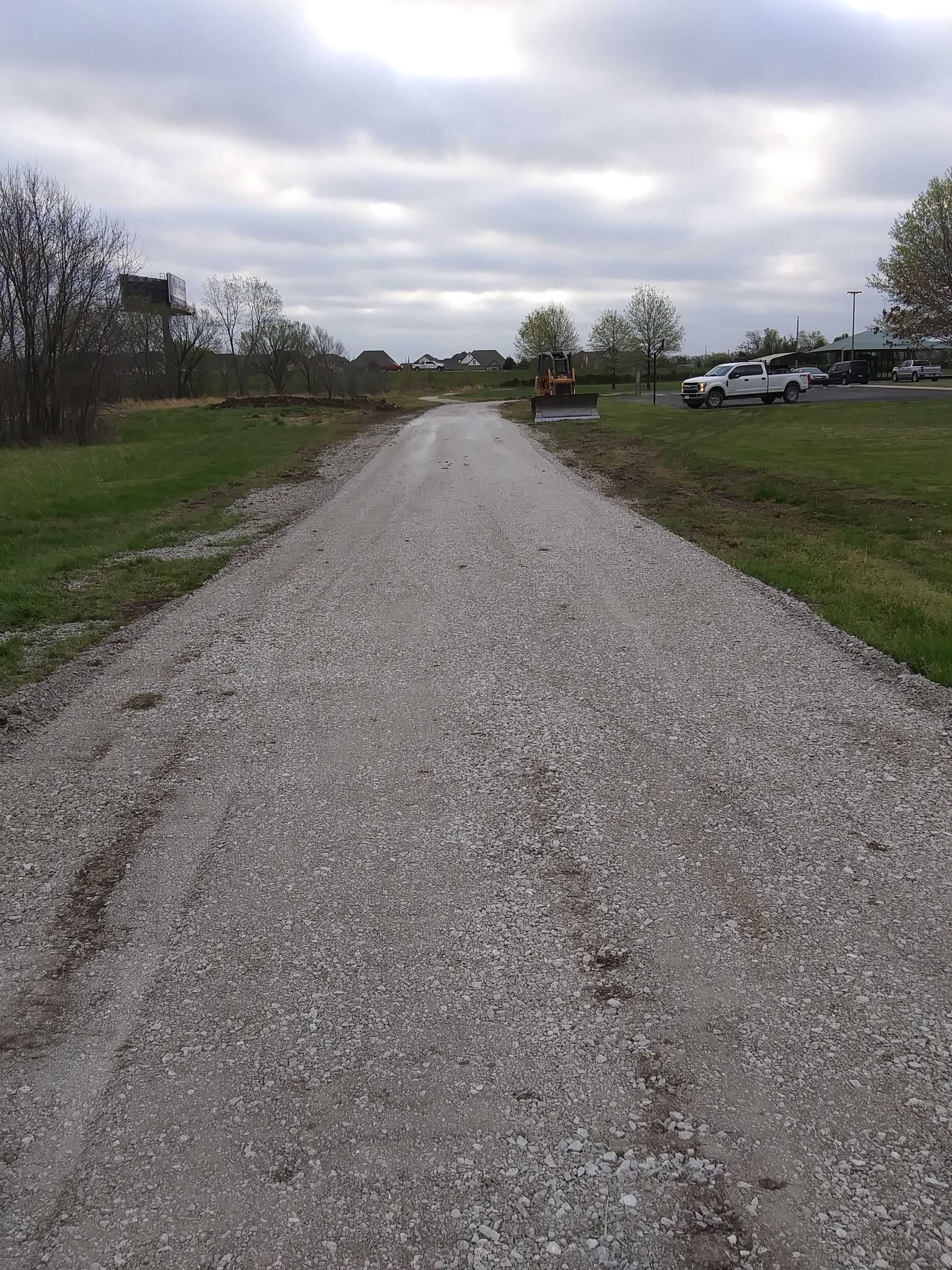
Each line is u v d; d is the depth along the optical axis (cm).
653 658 690
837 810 444
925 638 688
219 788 494
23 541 1245
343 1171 250
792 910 365
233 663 713
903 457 2055
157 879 405
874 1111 265
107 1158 257
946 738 523
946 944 341
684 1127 262
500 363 15875
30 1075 291
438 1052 295
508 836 430
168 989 331
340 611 859
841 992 317
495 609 845
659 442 2533
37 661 729
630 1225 232
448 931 359
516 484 1703
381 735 558
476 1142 258
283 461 2259
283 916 374
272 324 7225
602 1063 287
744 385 3966
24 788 500
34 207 3034
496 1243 228
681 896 377
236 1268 224
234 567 1077
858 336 7850
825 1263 221
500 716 582
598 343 7362
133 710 616
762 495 1541
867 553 1060
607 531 1217
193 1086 284
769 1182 243
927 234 3944
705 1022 304
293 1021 312
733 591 884
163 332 6519
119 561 1116
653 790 471
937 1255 222
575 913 368
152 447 2728
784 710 576
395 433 3102
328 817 457
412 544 1169
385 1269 222
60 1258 228
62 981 338
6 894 396
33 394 3103
